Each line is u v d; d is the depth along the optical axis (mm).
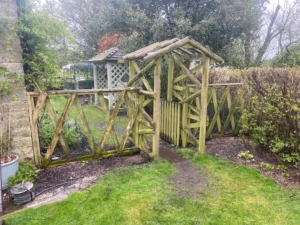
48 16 3576
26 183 2787
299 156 3354
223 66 8023
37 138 3410
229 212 2449
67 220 2322
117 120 6762
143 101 4051
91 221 2305
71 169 3467
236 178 3203
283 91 3504
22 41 3404
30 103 3279
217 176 3268
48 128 4066
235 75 5273
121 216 2381
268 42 10141
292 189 2871
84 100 9570
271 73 3863
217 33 6566
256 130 4105
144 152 4059
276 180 3113
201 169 3506
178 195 2781
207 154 4074
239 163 3689
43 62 3633
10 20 3062
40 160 3473
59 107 7586
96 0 15352
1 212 2471
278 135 3721
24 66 3535
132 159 3895
